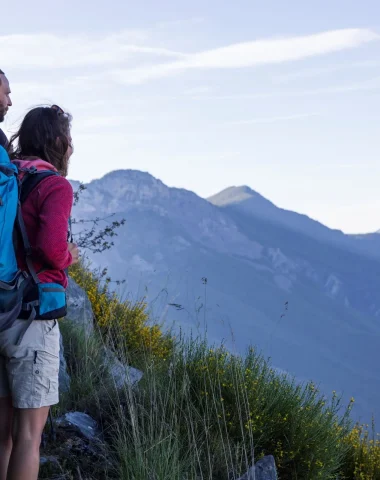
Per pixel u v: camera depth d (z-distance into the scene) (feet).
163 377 16.80
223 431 15.39
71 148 10.62
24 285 9.00
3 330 8.87
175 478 12.79
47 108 10.45
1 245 8.87
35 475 9.34
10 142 10.65
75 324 20.88
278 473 15.78
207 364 16.44
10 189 9.17
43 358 9.32
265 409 16.11
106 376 17.70
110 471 13.34
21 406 9.28
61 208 9.31
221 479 14.11
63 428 14.47
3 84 10.89
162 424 13.52
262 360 17.57
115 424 15.06
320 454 16.31
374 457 20.16
